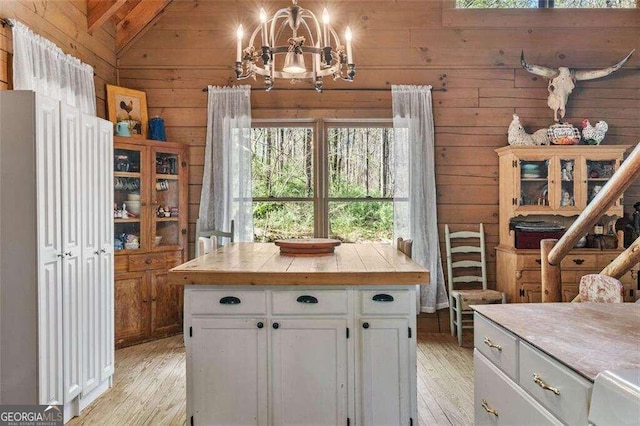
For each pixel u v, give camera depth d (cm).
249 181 411
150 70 417
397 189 411
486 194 418
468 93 418
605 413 98
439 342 384
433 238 408
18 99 212
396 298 209
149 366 325
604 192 199
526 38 417
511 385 147
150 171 384
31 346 212
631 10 413
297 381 209
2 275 212
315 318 209
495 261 419
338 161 431
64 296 234
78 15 350
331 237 432
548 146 375
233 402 210
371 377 209
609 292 192
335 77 251
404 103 409
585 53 418
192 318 210
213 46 418
